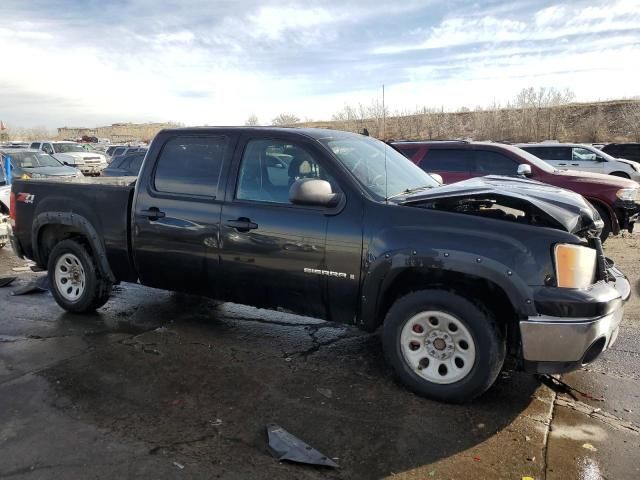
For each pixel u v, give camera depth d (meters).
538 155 17.95
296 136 4.24
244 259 4.30
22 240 5.77
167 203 4.69
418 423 3.42
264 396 3.77
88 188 5.22
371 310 3.86
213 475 2.88
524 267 3.35
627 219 9.28
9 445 3.15
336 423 3.41
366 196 3.89
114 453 3.07
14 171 14.87
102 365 4.29
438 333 3.67
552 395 3.82
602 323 3.33
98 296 5.41
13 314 5.62
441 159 9.81
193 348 4.66
